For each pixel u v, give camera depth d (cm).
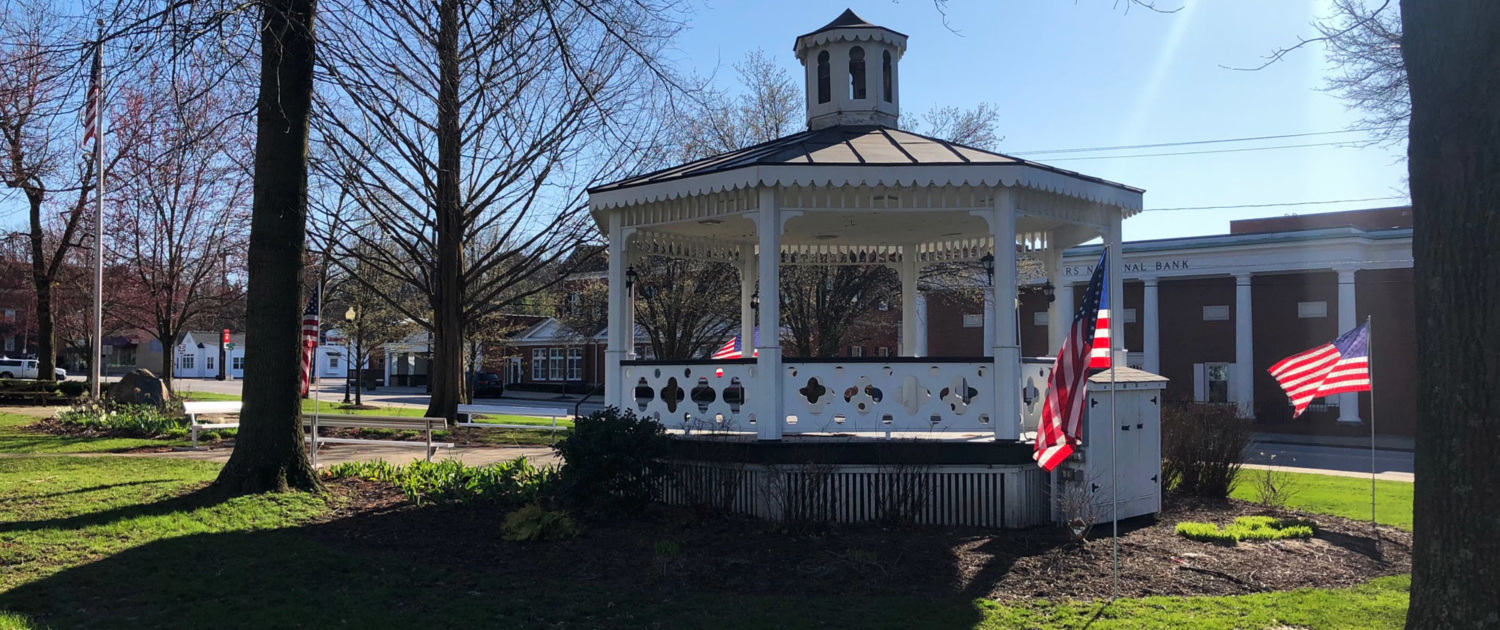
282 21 888
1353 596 633
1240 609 595
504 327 3228
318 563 664
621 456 820
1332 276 3027
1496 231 352
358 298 3058
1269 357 3122
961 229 1120
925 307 3400
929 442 842
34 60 813
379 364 6012
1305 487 1306
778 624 550
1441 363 368
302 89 921
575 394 4975
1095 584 657
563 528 757
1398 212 3225
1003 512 851
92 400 1988
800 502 802
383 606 574
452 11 1386
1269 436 2769
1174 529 862
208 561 663
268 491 886
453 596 598
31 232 2584
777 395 868
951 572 677
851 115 1095
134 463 1137
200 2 765
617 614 566
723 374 919
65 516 780
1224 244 3077
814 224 1080
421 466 1048
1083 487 841
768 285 866
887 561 700
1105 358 711
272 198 917
